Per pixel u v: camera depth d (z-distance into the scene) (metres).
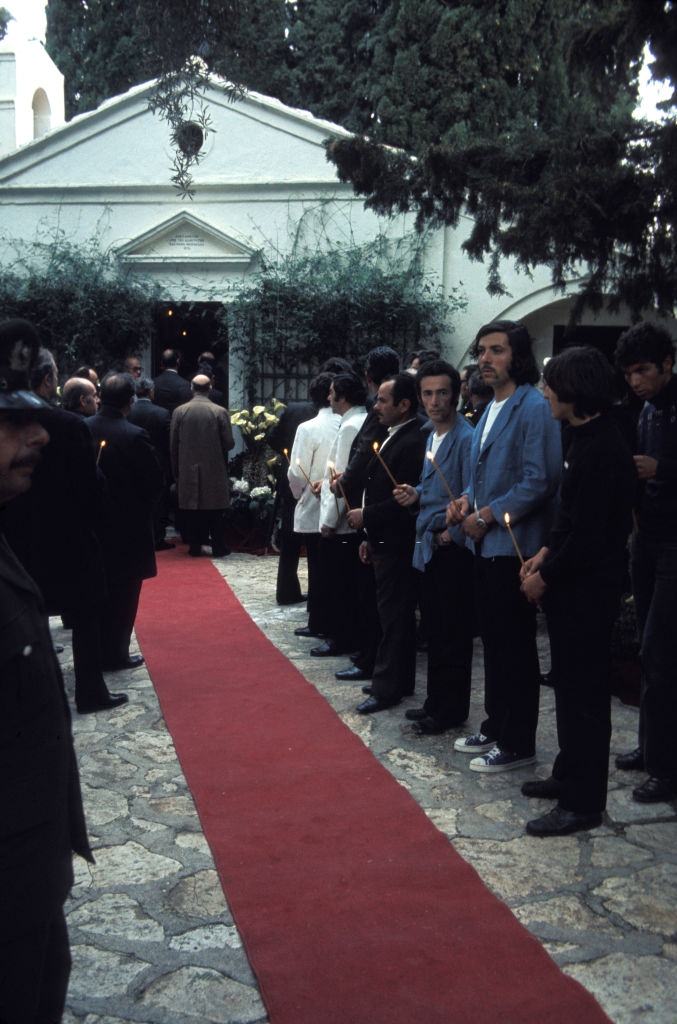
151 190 13.72
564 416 3.81
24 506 5.13
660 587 4.26
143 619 7.96
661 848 3.87
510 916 3.35
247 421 11.92
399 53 14.86
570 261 6.50
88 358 13.30
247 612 8.22
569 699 3.94
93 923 3.38
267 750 4.99
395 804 4.30
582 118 6.08
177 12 5.29
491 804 4.30
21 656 2.05
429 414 5.08
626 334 4.38
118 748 5.09
